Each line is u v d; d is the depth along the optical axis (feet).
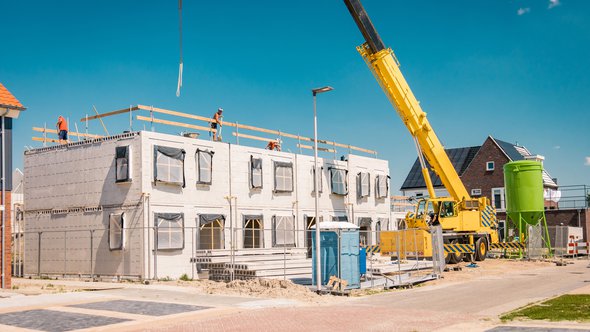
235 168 97.14
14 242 96.32
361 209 124.47
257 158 100.58
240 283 67.97
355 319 45.27
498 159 182.70
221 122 98.63
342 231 66.80
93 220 87.66
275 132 108.58
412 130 99.25
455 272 88.63
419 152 102.42
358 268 67.46
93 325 44.16
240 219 97.04
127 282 80.28
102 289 69.15
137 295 62.75
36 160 95.66
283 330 40.91
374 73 95.25
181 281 79.71
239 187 97.45
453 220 105.19
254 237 100.01
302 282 75.31
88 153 89.40
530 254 112.98
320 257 66.74
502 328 39.60
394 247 92.94
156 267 82.69
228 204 95.25
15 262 95.61
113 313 49.75
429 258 102.01
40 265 93.04
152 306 53.78
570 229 137.18
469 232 109.19
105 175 87.10
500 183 181.37
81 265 88.17
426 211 101.40
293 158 108.88
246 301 57.06
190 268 87.66
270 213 102.63
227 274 82.94
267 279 67.97
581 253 125.80
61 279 87.71
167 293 64.44
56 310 51.70
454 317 45.55
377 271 84.79
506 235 138.92
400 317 46.01
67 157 91.97
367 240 117.70
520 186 121.80
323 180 115.03
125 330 41.98
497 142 184.44
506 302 54.29
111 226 85.15
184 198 88.53
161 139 86.43
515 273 87.15
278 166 104.68
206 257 86.02
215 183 93.50
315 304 55.36
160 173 85.05
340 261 65.72
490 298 57.52
